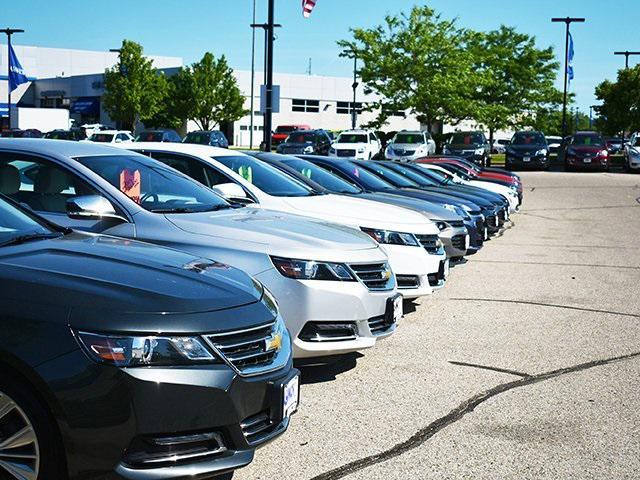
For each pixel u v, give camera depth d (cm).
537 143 4050
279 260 580
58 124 5619
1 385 349
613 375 653
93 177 609
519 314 889
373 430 516
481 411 558
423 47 4344
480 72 4719
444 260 872
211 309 381
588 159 3900
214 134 4131
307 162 1135
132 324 353
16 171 623
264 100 2206
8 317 349
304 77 7312
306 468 452
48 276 373
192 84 6009
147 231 588
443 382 624
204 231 595
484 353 715
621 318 880
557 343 758
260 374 388
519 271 1202
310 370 651
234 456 371
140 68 5925
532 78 5247
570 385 623
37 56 8175
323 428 518
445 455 477
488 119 4850
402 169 1614
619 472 458
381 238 816
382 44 4444
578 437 511
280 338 414
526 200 2547
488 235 1483
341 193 1066
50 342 344
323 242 613
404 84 4428
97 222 592
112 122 6694
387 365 670
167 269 414
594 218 2066
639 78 5219
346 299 592
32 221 474
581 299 986
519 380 634
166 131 4050
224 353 372
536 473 454
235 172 847
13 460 351
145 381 347
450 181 1723
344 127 7600
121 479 345
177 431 354
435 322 839
